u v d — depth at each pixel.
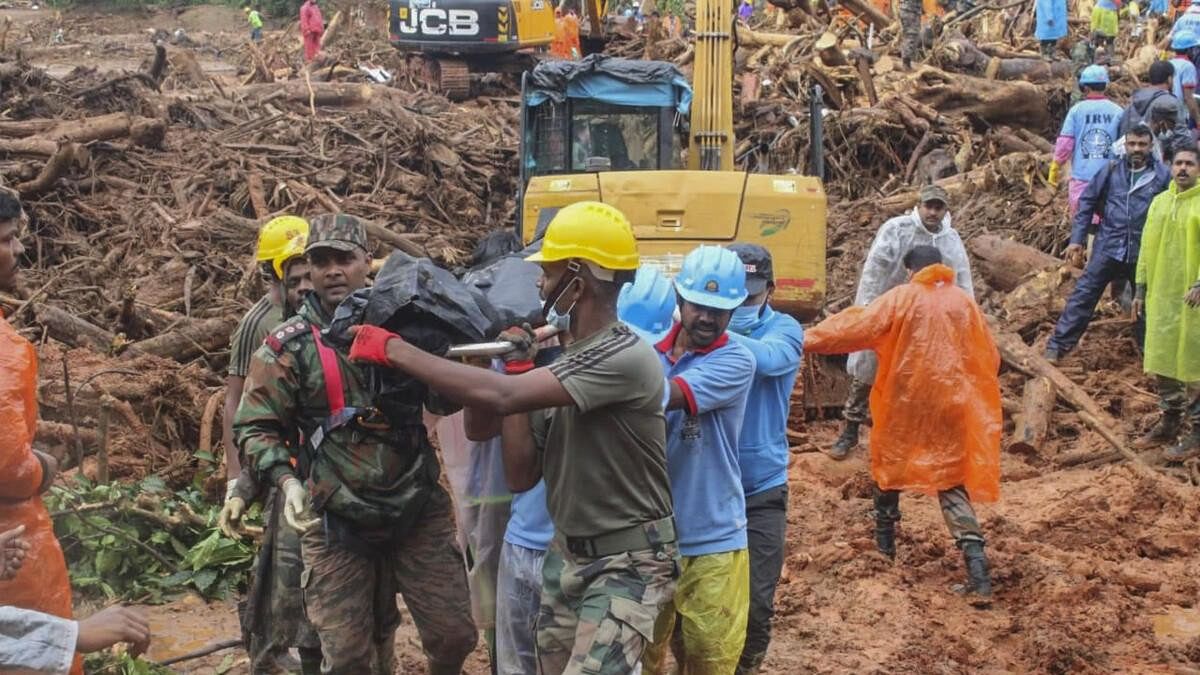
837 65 20.16
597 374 3.98
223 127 19.08
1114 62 21.77
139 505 7.18
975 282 12.54
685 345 4.85
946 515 7.14
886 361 7.11
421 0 24.53
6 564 3.84
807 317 10.11
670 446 4.66
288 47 36.66
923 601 7.05
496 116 22.62
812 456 9.70
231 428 5.07
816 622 6.77
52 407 8.20
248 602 5.22
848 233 15.15
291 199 15.32
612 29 28.58
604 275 4.12
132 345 9.82
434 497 4.77
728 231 9.87
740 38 23.02
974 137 18.05
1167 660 6.37
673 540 4.20
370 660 4.73
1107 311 11.81
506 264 5.27
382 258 12.91
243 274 12.27
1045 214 14.15
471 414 4.34
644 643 4.10
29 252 13.27
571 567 4.19
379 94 22.67
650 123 11.59
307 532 4.46
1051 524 8.20
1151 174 10.27
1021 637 6.61
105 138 16.08
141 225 13.85
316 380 4.56
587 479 4.12
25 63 18.34
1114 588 7.20
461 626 4.78
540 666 4.29
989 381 7.05
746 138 18.81
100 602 6.78
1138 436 9.75
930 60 20.41
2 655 3.46
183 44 42.53
